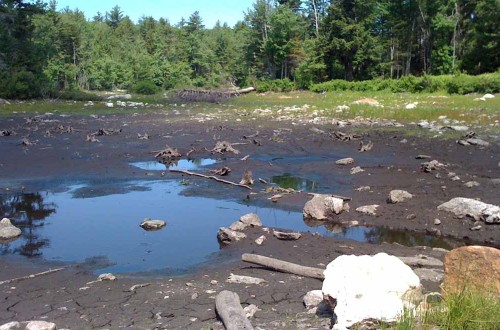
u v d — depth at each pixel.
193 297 6.58
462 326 4.52
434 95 41.84
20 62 49.06
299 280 7.21
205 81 95.06
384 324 4.64
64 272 7.96
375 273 5.29
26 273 7.93
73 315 6.18
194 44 102.38
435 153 17.58
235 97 55.09
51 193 13.44
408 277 5.32
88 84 89.81
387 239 9.62
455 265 5.36
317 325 5.25
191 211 11.66
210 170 15.88
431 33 61.53
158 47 104.50
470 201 10.42
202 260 8.43
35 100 45.94
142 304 6.44
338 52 63.69
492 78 39.66
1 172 15.89
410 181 13.55
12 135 23.83
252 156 18.45
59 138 22.86
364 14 62.81
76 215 11.40
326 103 37.66
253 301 6.41
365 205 11.43
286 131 23.94
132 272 7.89
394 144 19.67
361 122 26.08
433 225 10.10
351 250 8.64
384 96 43.44
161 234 9.98
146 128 26.05
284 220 10.89
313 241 9.19
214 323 5.63
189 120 29.41
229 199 12.66
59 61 80.88
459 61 56.03
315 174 15.20
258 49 80.50
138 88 67.50
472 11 57.97
